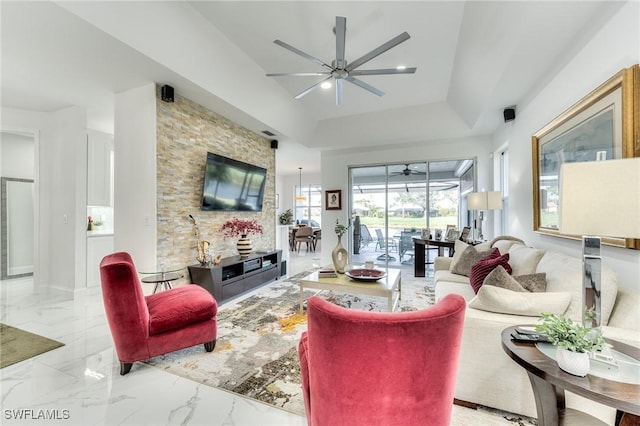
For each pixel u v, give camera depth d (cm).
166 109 321
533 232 307
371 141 565
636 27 160
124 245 323
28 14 200
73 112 370
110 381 186
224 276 365
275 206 566
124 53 248
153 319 200
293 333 259
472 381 156
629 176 103
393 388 91
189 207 354
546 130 266
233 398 170
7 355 220
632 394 90
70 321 288
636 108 157
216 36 295
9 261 483
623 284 172
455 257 353
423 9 259
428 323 87
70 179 373
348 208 635
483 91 336
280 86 418
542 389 120
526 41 224
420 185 580
